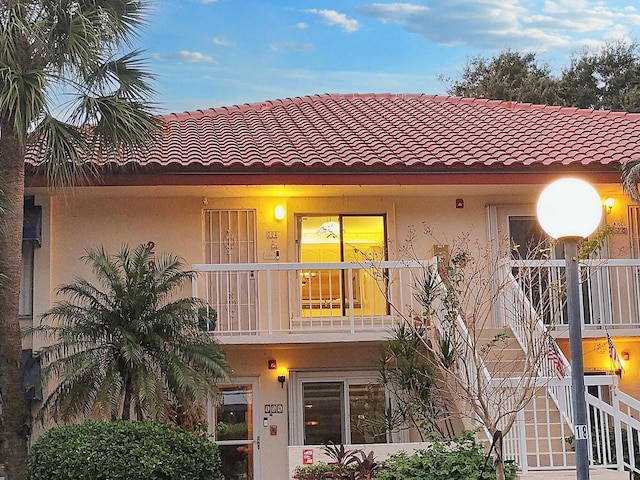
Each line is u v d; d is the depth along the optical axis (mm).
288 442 15008
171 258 13844
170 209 15555
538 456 11258
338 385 15266
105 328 12406
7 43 11695
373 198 15977
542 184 15180
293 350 15227
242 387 15211
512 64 39750
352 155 15195
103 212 15391
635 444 12484
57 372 12172
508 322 14039
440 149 15914
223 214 15758
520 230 16188
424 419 13047
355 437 15094
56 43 12203
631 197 14391
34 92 11484
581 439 6738
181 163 14328
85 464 10953
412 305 15109
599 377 11484
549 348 11281
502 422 11391
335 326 15117
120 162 14344
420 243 15922
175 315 12445
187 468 11438
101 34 12492
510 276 12273
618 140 16781
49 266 14945
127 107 12766
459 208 16094
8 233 12117
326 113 20031
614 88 38625
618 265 14484
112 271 12711
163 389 12117
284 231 15750
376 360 15180
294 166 14508
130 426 11508
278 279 15117
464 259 12172
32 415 13555
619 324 14859
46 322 14578
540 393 12625
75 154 12336
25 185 14156
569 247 7020
